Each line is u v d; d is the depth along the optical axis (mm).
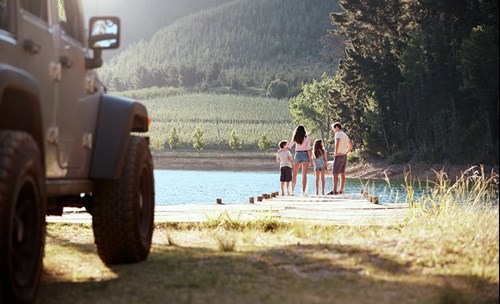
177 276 4867
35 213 3984
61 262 5691
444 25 75188
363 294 4152
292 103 140250
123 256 5539
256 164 136625
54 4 4828
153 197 6094
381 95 83062
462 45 60562
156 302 4082
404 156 78312
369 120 83875
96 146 5270
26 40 4195
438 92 73375
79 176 5039
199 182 46344
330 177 60562
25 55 4195
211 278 4684
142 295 4293
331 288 4332
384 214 10586
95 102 5332
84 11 5492
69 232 8273
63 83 4746
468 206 8188
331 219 9641
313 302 3951
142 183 5910
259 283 4531
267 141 155250
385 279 4602
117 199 5395
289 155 19594
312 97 136875
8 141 3664
